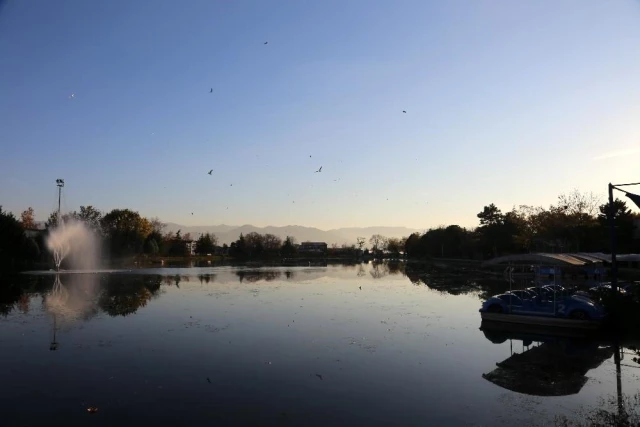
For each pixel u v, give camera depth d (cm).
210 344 1762
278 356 1590
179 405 1129
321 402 1155
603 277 4134
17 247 6097
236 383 1298
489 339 1889
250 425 1013
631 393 1227
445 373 1405
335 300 3109
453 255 9662
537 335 1980
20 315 2434
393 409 1110
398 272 6272
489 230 7438
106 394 1204
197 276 5378
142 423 1022
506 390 1249
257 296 3338
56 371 1405
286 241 13000
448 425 1019
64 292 3534
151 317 2381
